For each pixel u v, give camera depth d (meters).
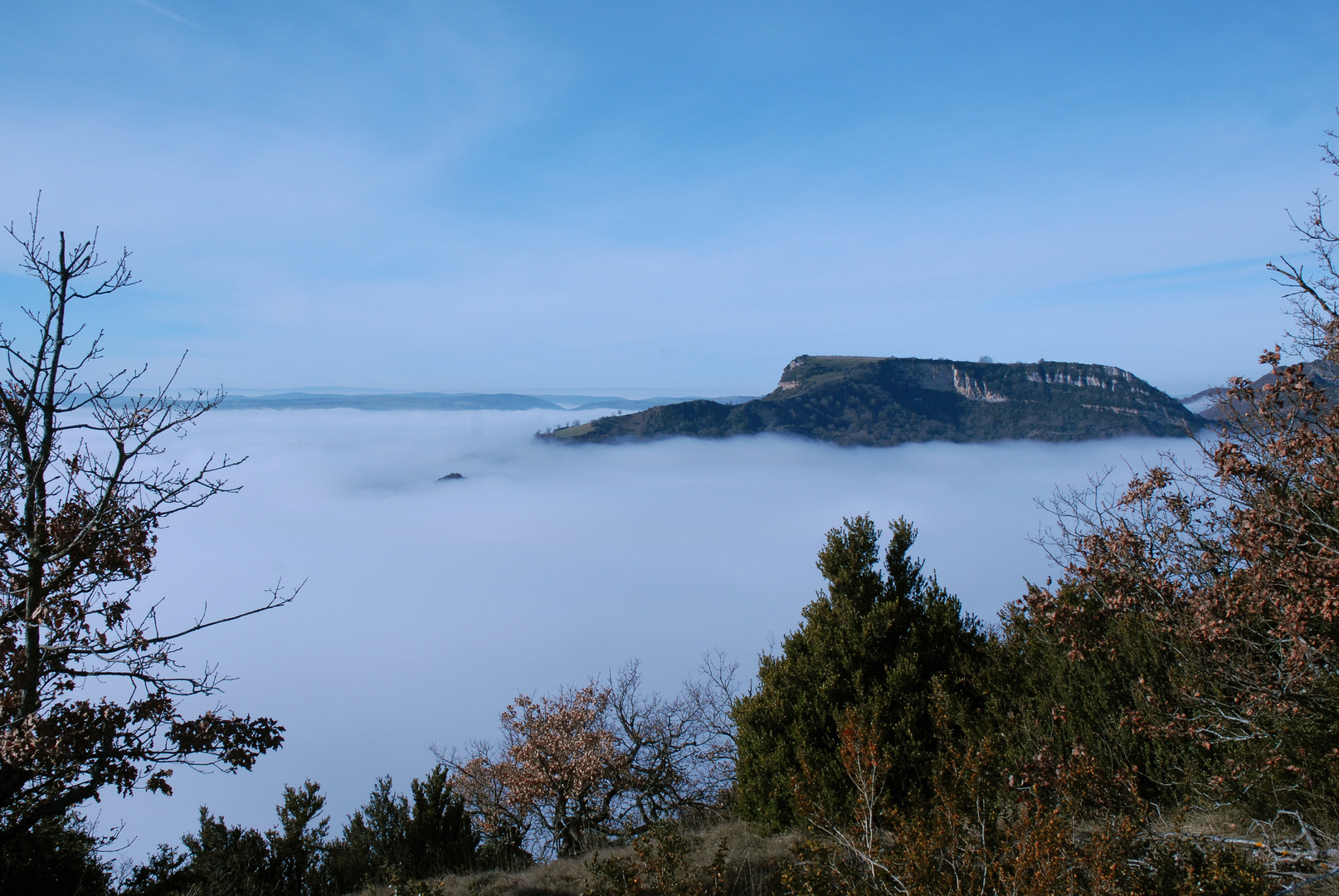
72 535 8.41
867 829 6.23
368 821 15.11
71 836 10.20
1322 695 6.85
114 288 8.70
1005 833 5.86
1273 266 8.32
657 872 7.60
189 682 9.09
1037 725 9.51
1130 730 8.77
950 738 8.43
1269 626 7.36
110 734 8.34
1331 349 8.02
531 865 13.77
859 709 11.14
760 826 11.54
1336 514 6.75
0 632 8.47
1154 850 5.67
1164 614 8.22
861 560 13.59
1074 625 9.11
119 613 9.24
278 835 14.10
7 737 7.61
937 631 12.91
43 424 8.34
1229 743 7.79
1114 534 8.73
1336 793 6.55
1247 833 6.87
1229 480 7.68
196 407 9.16
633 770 21.89
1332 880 5.27
